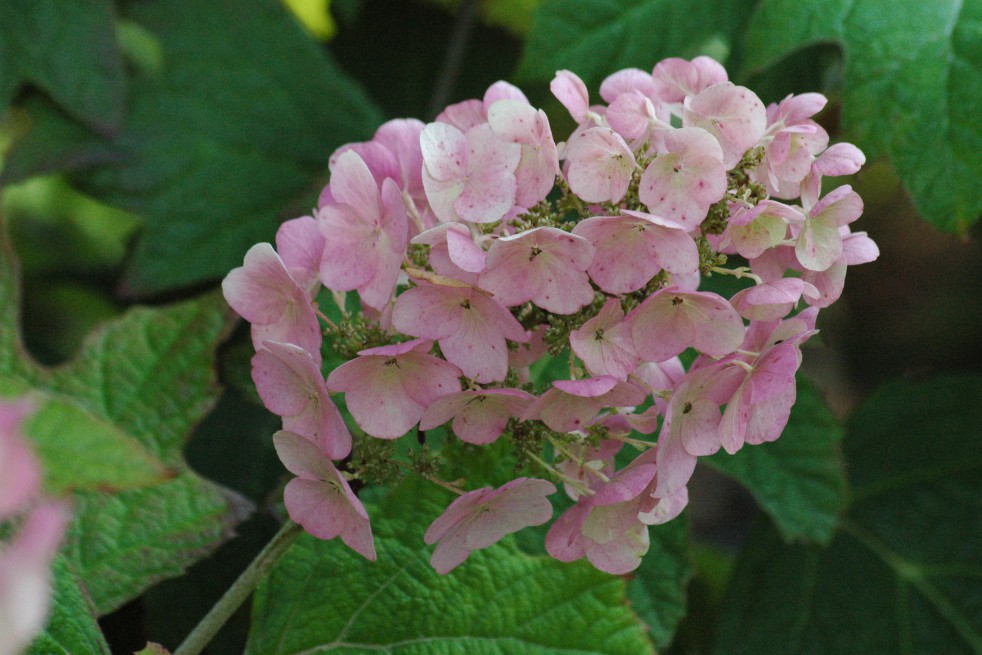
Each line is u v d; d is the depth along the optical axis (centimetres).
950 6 108
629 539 93
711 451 91
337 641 96
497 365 89
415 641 96
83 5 116
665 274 90
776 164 92
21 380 98
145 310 100
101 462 83
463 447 95
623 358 90
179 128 119
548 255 89
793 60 115
